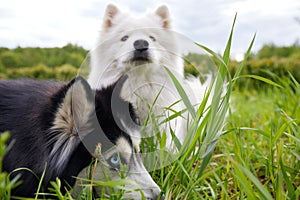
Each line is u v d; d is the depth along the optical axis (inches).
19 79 32.9
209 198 23.9
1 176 20.0
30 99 26.6
